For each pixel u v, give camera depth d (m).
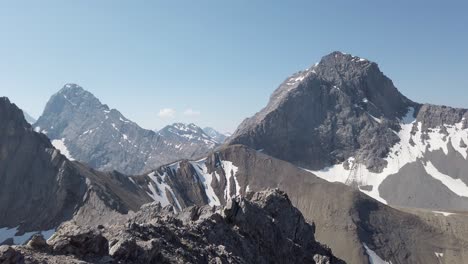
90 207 167.00
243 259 55.22
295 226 85.06
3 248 28.05
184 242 48.94
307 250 84.31
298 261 74.19
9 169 184.00
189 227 55.56
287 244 74.06
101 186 181.50
